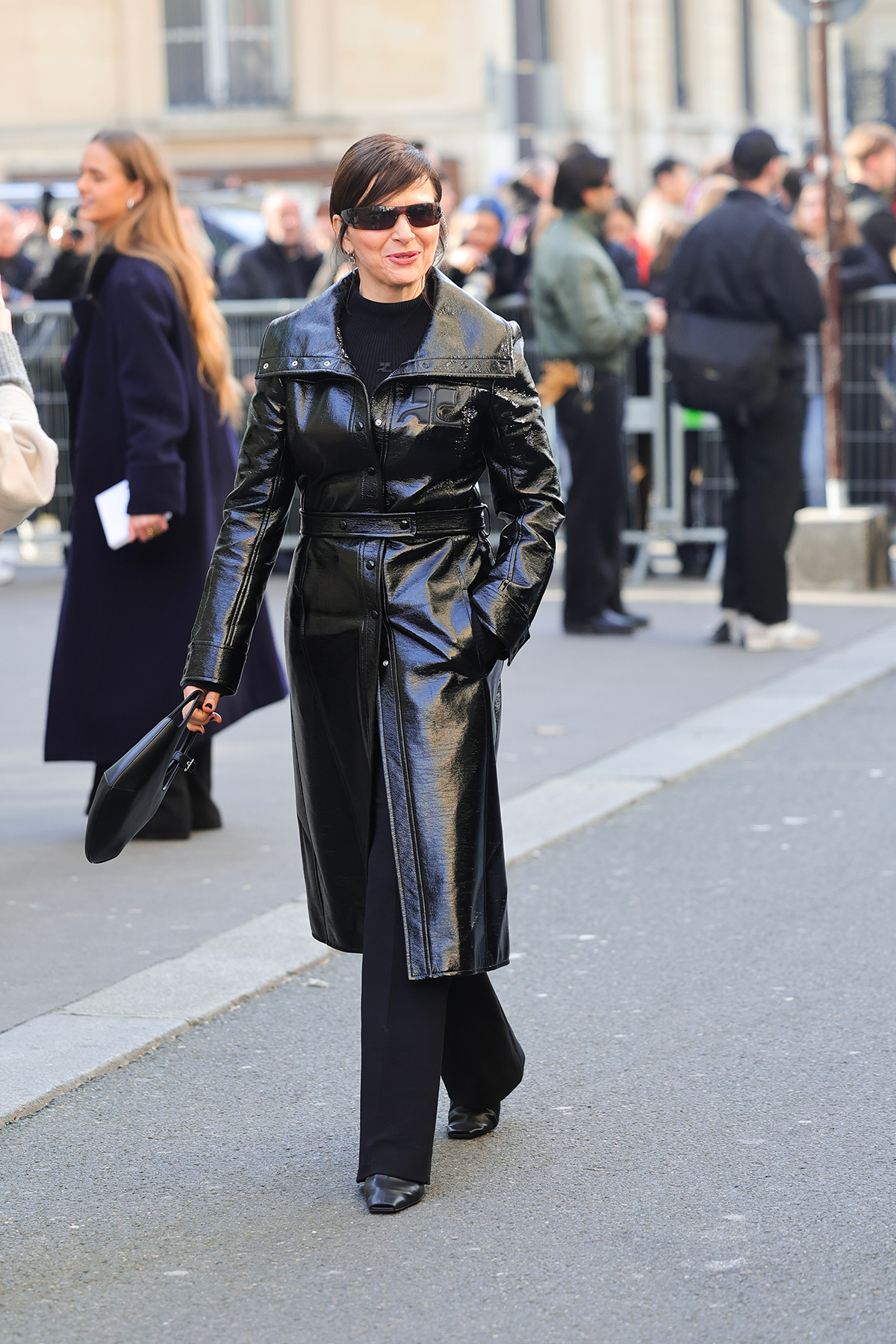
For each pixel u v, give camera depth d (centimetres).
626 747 1009
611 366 1334
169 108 4122
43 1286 449
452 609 492
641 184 4856
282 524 507
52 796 929
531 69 4469
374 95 4078
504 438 496
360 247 481
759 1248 460
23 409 504
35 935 705
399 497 490
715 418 1616
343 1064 587
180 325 801
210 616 499
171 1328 429
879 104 6519
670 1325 425
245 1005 638
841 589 1562
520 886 773
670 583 1655
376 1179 486
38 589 1673
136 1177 509
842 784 929
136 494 784
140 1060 591
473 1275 450
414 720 486
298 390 492
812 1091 558
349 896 509
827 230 1531
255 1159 519
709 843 831
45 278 1622
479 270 1617
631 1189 495
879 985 646
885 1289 439
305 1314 434
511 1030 533
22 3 4075
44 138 4097
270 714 1138
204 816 853
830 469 1577
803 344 1332
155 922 720
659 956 682
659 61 4950
